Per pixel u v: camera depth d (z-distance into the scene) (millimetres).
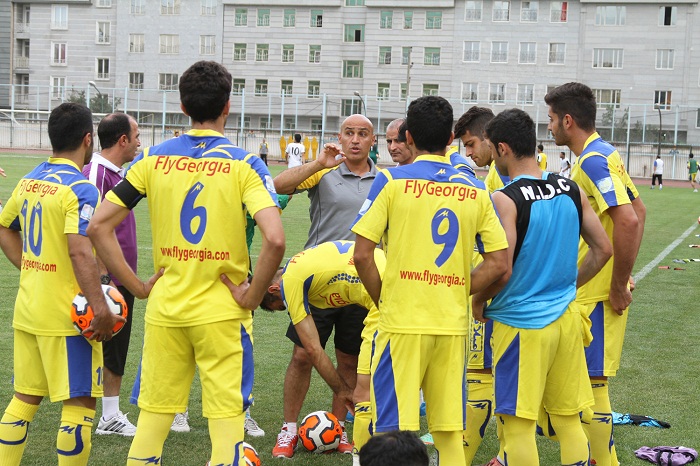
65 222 6184
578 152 7117
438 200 5887
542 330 6082
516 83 97125
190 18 102688
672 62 93688
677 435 8523
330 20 100562
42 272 6352
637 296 16734
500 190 6246
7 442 6469
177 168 5664
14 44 106250
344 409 8734
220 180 5613
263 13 101500
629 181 7199
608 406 7137
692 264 21438
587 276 6602
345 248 7355
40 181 6406
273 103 100500
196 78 5719
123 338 8398
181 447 7996
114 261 5738
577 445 6352
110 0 104188
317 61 101312
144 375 5801
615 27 94688
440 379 5961
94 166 8188
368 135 8750
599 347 7070
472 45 97750
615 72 95125
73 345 6363
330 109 100188
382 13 99125
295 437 8031
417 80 99250
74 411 6480
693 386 10367
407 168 6008
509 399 6156
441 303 5883
